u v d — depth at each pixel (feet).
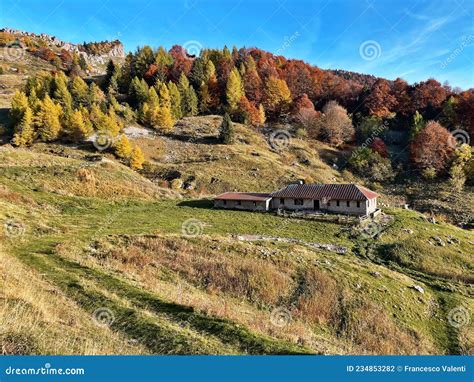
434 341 78.89
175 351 45.16
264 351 47.34
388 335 76.48
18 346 39.75
